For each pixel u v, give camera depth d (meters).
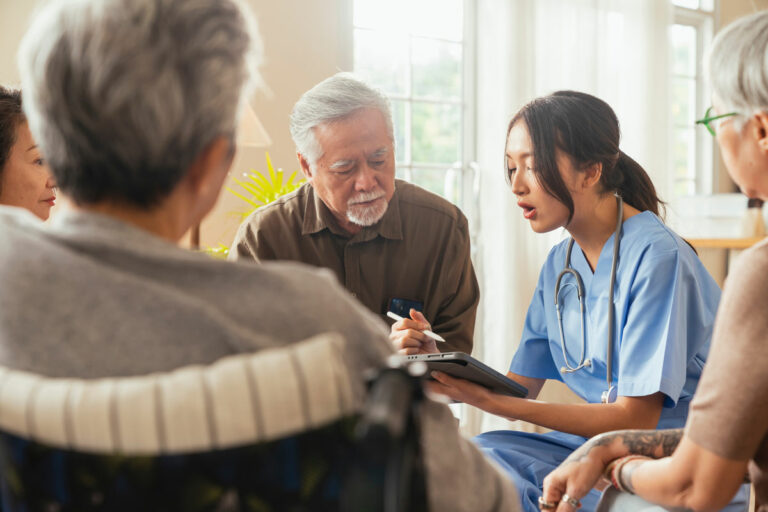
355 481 0.45
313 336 0.58
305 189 1.86
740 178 0.86
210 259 0.59
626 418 1.41
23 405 0.54
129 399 0.53
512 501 0.68
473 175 3.64
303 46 3.00
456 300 1.88
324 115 1.58
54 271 0.57
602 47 3.74
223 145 0.62
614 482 1.03
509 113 3.43
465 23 3.60
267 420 0.54
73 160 0.58
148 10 0.56
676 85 4.62
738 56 0.81
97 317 0.56
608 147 1.51
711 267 4.34
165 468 0.54
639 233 1.52
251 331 0.57
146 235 0.59
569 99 1.53
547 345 1.82
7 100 1.39
